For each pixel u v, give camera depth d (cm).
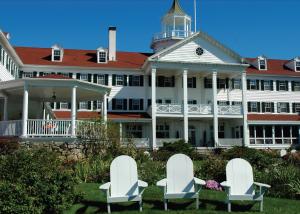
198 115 3875
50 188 866
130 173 977
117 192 956
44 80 2092
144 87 4153
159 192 1105
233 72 4047
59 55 4078
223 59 4044
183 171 995
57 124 2111
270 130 4266
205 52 4016
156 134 4094
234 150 2606
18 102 2773
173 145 3125
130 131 4006
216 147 3769
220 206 987
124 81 4112
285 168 1391
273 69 4675
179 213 898
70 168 1449
